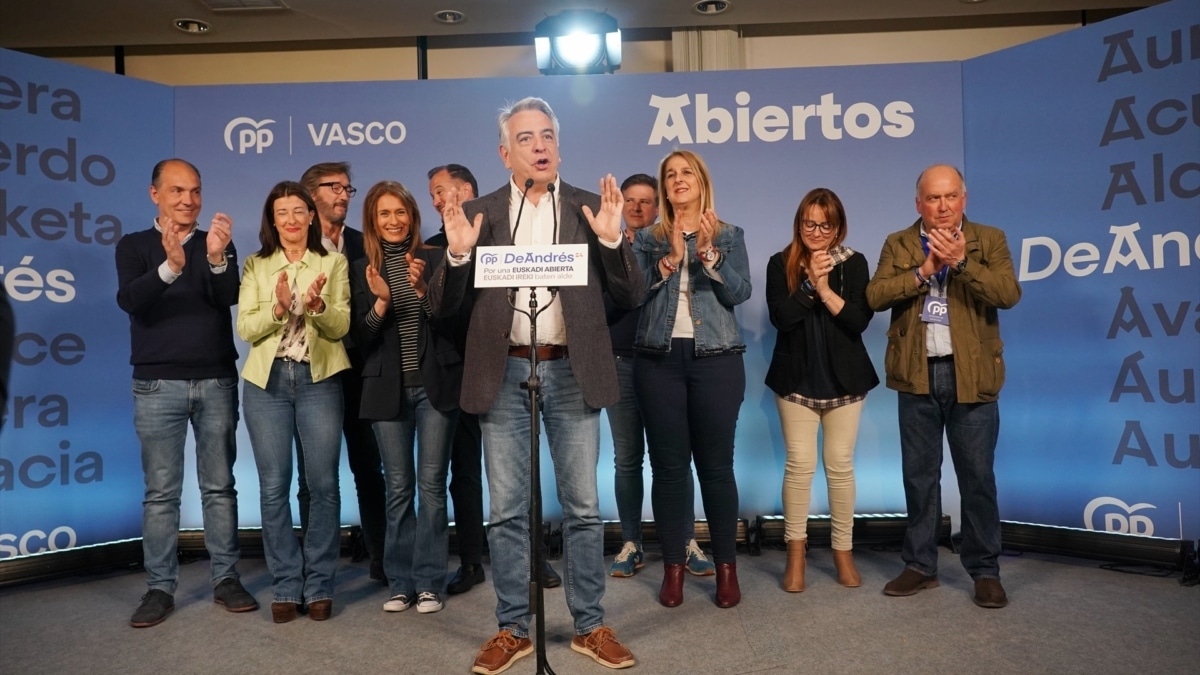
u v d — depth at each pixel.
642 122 4.52
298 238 3.29
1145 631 2.91
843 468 3.54
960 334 3.26
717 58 5.12
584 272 2.42
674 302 3.19
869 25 5.20
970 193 4.39
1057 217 4.10
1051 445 4.12
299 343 3.25
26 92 4.02
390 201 3.34
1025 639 2.84
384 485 3.81
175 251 3.20
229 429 3.46
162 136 4.48
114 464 4.25
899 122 4.45
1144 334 3.85
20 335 3.97
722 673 2.59
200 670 2.74
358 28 5.08
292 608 3.25
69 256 4.12
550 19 4.67
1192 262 3.72
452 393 3.24
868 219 4.45
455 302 2.68
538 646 2.43
